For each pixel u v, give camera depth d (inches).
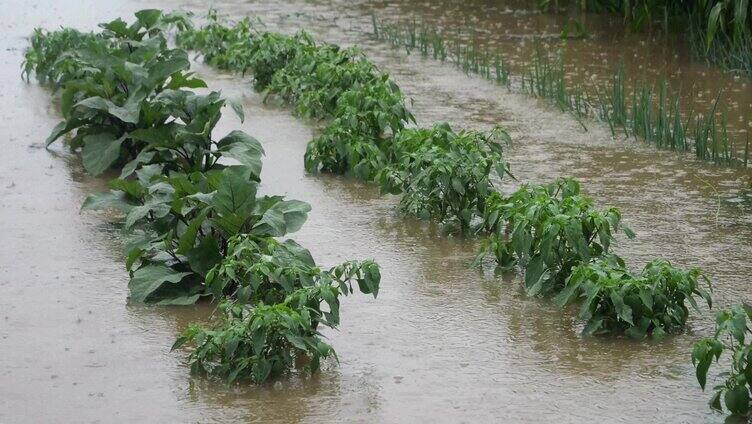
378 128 453.1
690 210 371.2
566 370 259.8
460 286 313.9
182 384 255.6
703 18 658.2
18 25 751.1
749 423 232.7
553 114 509.0
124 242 353.4
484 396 246.5
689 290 277.6
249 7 822.5
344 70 511.2
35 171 430.9
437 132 386.3
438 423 234.1
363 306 300.5
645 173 415.2
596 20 735.7
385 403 244.4
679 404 241.9
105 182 418.0
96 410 242.4
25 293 310.2
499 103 531.8
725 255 328.5
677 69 589.0
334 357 269.0
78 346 276.2
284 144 469.7
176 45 687.7
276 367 258.1
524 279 316.5
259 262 276.5
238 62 613.9
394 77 592.4
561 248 303.9
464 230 358.0
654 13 710.5
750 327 280.5
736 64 583.5
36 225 368.2
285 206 319.6
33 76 606.9
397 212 380.2
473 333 281.4
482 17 762.8
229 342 253.8
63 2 845.2
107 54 434.6
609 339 277.6
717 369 259.3
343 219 373.1
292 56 573.0
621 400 243.9
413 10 802.2
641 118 470.3
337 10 807.7
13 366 264.5
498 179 405.4
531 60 623.5
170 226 327.3
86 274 325.4
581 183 401.7
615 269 286.5
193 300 302.4
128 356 270.7
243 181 308.0
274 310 253.3
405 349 272.7
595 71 591.2
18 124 501.7
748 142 449.1
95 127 438.3
